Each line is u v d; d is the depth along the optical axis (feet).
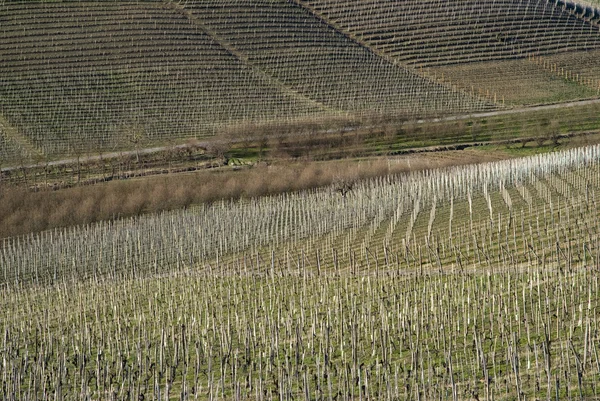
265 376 214.69
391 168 571.69
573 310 218.18
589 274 261.85
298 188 524.11
